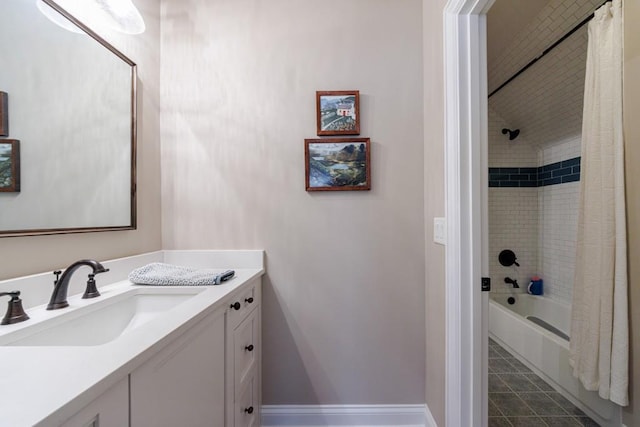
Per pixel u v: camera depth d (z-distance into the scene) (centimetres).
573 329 153
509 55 200
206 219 149
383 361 145
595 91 141
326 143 146
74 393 40
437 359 127
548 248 254
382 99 146
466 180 103
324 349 146
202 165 149
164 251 147
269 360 146
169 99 150
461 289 102
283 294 147
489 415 152
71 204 98
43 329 73
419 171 146
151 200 142
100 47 110
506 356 211
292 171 148
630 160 122
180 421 71
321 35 148
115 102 118
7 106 79
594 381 136
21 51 82
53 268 92
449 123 108
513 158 266
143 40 137
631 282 123
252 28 149
